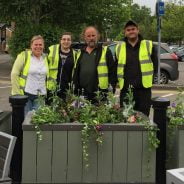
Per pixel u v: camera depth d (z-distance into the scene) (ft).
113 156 17.29
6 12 75.31
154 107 18.06
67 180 17.31
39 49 23.38
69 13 77.51
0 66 92.99
